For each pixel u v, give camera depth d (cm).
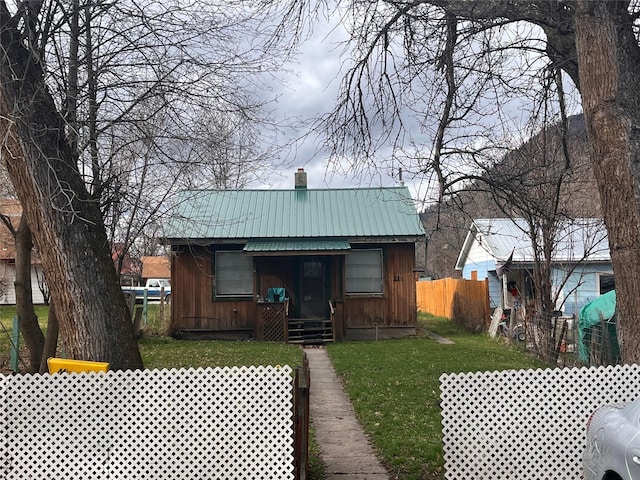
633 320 639
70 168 721
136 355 739
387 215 2206
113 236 1245
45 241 690
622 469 433
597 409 516
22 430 560
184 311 2095
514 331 1792
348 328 2112
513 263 2391
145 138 902
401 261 2139
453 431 572
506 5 827
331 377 1273
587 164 1289
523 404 575
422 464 673
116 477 562
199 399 569
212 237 2066
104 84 921
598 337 1224
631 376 579
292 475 566
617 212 648
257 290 2089
